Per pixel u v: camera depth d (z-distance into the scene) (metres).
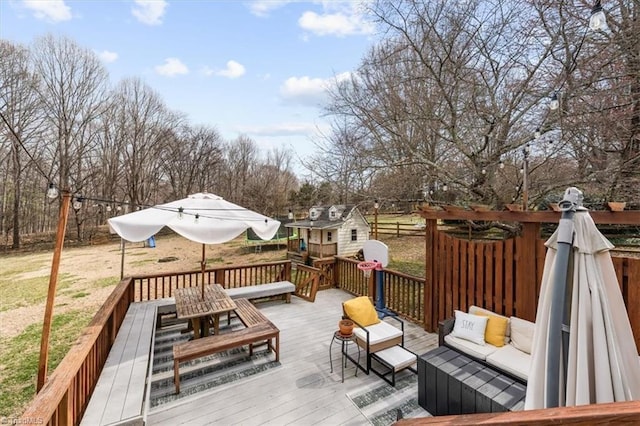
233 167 33.53
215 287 5.75
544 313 1.60
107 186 23.86
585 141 5.90
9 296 9.37
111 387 3.03
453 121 7.17
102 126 23.19
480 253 4.54
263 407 3.35
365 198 9.42
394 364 3.67
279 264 7.53
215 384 3.77
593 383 1.37
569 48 5.66
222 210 4.91
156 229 4.13
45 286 10.45
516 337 3.68
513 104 6.56
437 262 5.24
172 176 28.94
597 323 1.38
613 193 5.35
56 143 20.41
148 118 25.84
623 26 4.88
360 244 15.66
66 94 20.47
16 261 15.82
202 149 30.66
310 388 3.69
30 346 5.91
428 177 8.46
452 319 4.16
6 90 17.09
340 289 7.99
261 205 26.61
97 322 3.44
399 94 8.17
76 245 20.70
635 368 1.43
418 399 3.41
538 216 3.77
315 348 4.74
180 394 3.56
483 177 6.98
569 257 1.52
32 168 20.34
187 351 3.66
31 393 4.35
